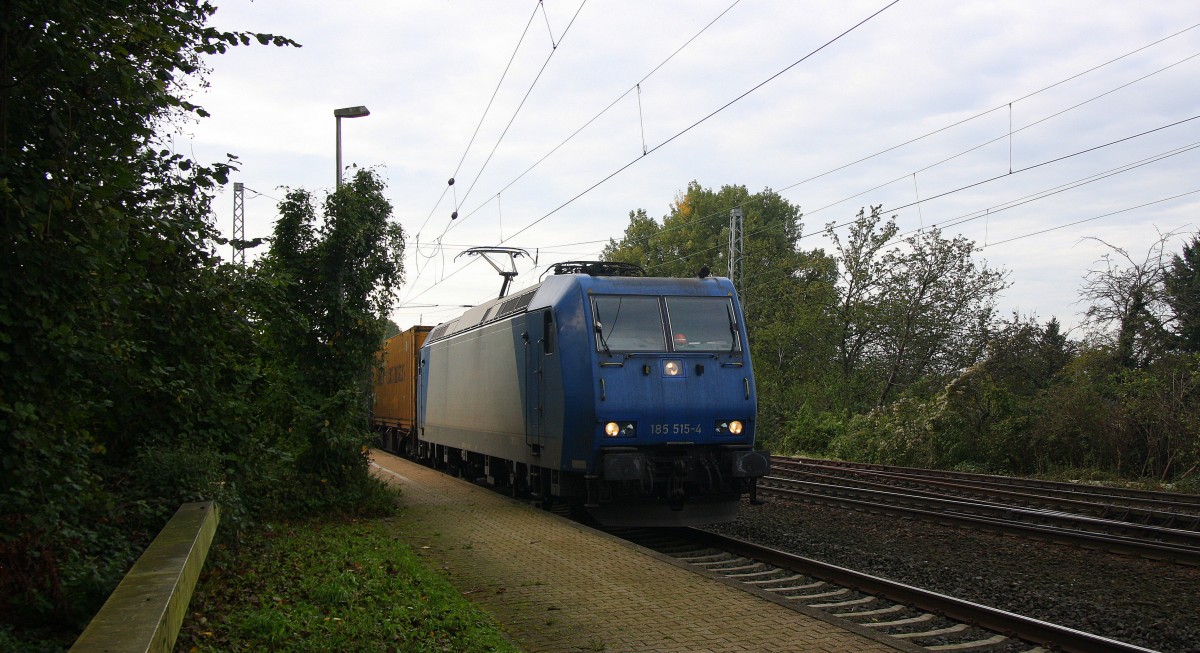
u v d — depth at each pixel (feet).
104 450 22.30
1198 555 32.01
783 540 39.34
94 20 18.12
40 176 17.81
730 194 187.32
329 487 40.01
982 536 39.24
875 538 39.47
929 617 24.85
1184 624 24.58
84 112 19.24
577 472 39.93
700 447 39.04
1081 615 25.45
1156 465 68.64
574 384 38.70
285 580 25.38
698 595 24.88
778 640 20.48
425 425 73.00
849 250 112.98
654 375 38.45
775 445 106.22
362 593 24.08
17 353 17.29
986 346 88.38
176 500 25.76
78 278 18.19
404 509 43.11
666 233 188.03
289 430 40.29
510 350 48.11
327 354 41.60
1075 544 36.45
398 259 43.32
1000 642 22.41
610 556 30.78
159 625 13.62
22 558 18.43
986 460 78.18
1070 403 73.51
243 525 28.27
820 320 112.68
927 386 94.17
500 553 31.50
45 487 19.19
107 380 22.81
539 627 21.80
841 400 109.29
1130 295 81.71
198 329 26.50
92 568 19.52
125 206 20.83
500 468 54.03
